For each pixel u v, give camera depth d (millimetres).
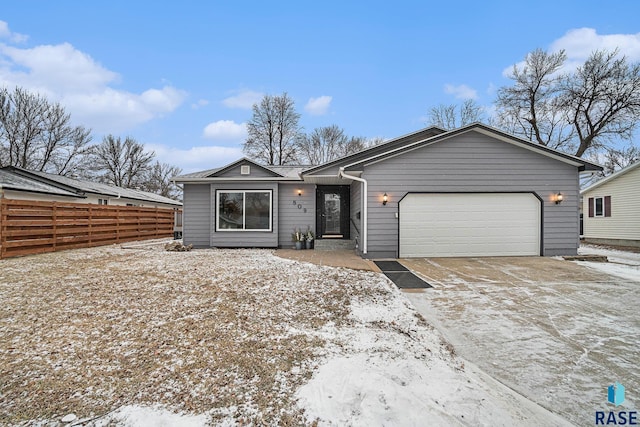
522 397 2438
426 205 8703
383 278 5988
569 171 8773
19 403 2154
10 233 7961
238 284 5305
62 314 3832
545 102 19734
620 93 16984
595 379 2691
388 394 2273
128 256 8555
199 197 11461
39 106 23406
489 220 8734
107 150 30000
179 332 3365
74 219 10148
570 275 6387
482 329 3744
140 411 2072
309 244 10898
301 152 28141
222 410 2094
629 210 13328
